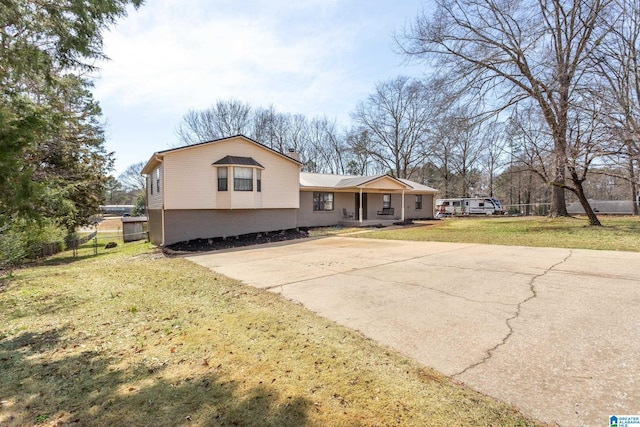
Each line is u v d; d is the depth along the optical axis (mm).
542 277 5797
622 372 2625
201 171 13906
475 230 14836
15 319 4602
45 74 4180
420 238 12812
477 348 3166
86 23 3910
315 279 6445
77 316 4676
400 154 35969
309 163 39344
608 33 11438
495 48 14461
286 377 2693
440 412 2186
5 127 3260
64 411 2326
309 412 2215
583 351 3006
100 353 3342
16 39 3650
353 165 40500
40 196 3822
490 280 5750
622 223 14969
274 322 4062
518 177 30875
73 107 15328
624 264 6637
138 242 18281
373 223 20328
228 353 3205
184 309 4770
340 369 2812
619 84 11102
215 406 2316
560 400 2287
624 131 10109
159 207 14023
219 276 7148
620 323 3619
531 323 3711
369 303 4742
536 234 12211
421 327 3756
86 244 19734
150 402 2393
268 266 8180
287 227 16906
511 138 14648
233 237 14844
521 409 2201
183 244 13242
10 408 2377
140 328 4062
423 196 25750
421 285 5625
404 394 2410
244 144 14977
